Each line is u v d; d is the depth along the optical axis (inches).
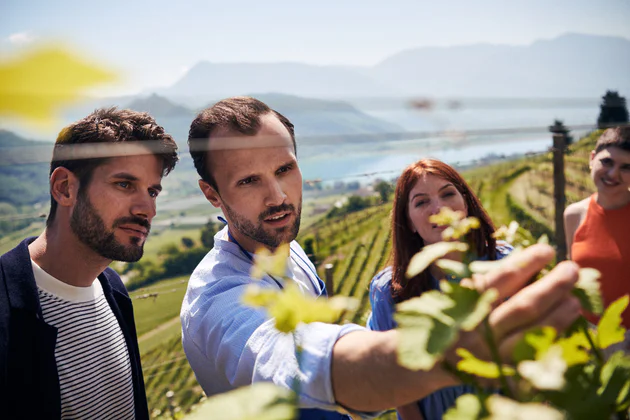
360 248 464.4
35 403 67.9
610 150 112.7
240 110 66.4
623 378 19.1
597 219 115.3
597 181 116.3
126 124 67.0
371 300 99.3
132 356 88.1
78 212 70.6
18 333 67.5
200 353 62.7
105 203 69.3
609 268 110.3
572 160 359.6
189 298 71.6
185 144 56.6
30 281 70.7
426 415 82.1
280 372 35.6
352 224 608.1
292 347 35.8
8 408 65.4
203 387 66.8
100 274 87.5
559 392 18.9
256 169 66.4
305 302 17.9
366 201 742.5
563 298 21.5
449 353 22.9
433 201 89.4
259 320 50.0
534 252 22.0
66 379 74.8
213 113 67.6
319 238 613.3
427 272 90.4
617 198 112.4
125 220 70.6
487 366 19.8
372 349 29.8
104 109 68.1
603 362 22.1
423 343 17.7
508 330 21.0
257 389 14.4
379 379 28.9
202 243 1173.7
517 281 21.6
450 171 92.2
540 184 548.1
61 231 73.8
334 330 33.4
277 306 17.8
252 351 44.1
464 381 22.9
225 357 50.1
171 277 1079.6
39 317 69.9
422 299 18.8
